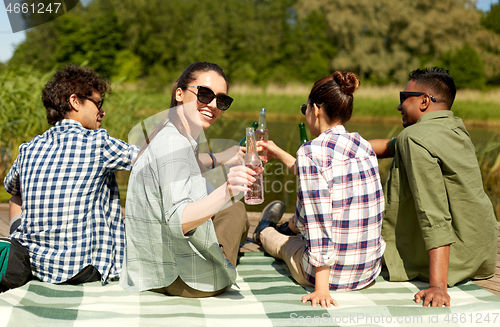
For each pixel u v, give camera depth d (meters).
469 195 1.75
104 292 1.59
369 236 1.65
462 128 1.86
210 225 1.55
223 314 1.42
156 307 1.46
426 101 1.89
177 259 1.55
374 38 31.98
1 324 1.21
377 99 17.69
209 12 33.50
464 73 30.20
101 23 31.09
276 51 33.56
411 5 31.83
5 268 1.54
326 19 33.25
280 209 2.37
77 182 1.64
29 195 1.64
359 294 1.67
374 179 1.66
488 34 31.81
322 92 1.68
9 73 5.66
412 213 1.83
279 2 34.00
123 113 6.18
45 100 1.74
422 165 1.70
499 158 5.21
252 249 2.43
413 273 1.82
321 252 1.57
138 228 1.59
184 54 31.64
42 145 1.70
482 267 1.86
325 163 1.60
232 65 32.56
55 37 30.22
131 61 30.66
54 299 1.48
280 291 1.69
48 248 1.63
